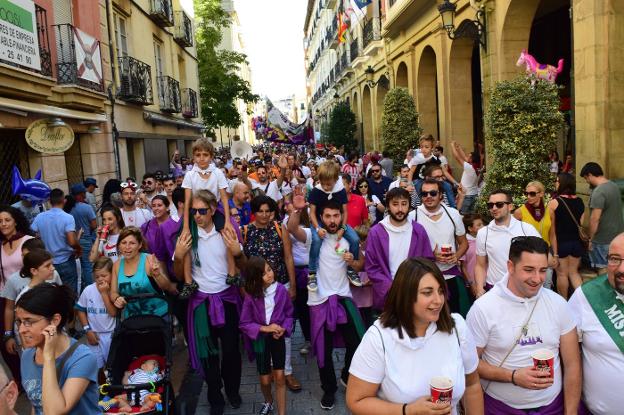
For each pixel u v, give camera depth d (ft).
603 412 9.45
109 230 20.75
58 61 34.78
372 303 16.97
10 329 15.66
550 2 41.14
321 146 100.42
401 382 7.94
